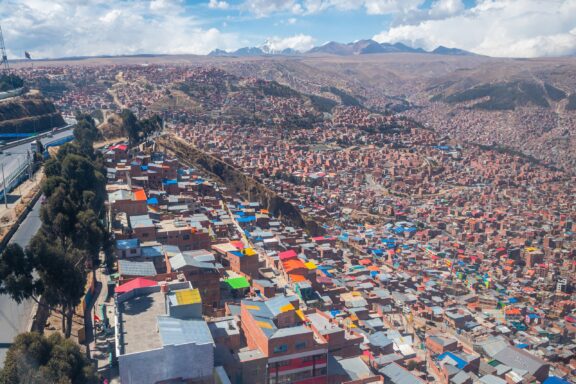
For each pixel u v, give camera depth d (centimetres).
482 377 9188
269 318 7144
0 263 6188
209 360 5366
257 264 10206
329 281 12138
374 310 12088
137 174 15275
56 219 7881
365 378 7244
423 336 11112
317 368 6838
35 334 4972
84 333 6575
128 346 5266
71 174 11056
